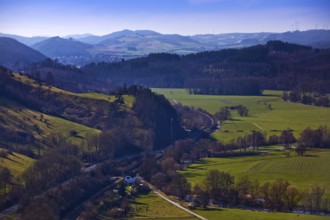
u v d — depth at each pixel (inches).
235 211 7130.9
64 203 7012.8
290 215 6781.5
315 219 6530.5
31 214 6053.2
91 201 7337.6
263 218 6668.3
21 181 7288.4
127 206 7352.4
